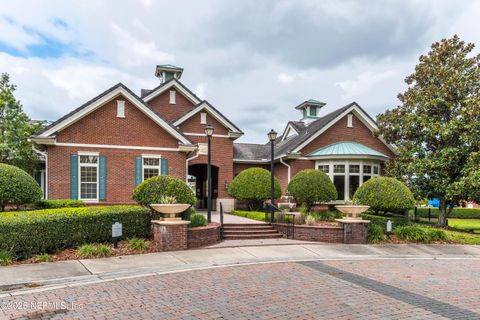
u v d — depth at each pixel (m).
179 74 28.00
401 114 20.59
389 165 21.03
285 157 23.41
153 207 11.48
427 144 20.05
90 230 10.85
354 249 12.63
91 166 17.88
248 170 21.39
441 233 14.80
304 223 15.41
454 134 18.44
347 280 8.14
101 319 5.39
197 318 5.46
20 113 22.02
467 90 18.56
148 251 10.98
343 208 14.14
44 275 8.00
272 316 5.59
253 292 6.94
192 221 13.09
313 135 23.44
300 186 18.73
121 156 18.34
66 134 17.44
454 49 19.06
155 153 18.98
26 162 22.19
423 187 19.36
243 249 11.91
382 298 6.71
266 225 15.34
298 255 11.25
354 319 5.52
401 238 14.62
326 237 14.06
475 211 29.78
